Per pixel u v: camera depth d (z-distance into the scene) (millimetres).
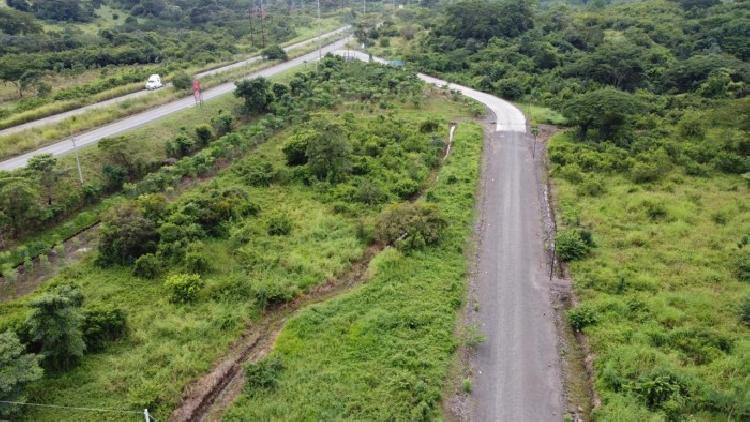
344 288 31609
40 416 21812
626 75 74438
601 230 37531
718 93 67062
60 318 23594
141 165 46000
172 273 31734
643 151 50344
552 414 23000
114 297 29516
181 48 92812
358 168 46219
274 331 27922
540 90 73438
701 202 41750
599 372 24688
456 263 33312
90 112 54375
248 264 32500
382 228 35969
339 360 25250
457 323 28359
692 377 23609
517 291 31422
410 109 66188
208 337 26703
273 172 45250
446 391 23875
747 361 24750
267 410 22328
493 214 40656
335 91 69688
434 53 92875
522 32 100375
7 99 64750
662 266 32906
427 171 47219
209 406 23203
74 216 39344
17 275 31938
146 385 23281
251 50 98625
